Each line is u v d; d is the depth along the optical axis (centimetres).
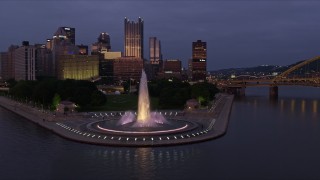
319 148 12294
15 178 9288
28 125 17012
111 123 16088
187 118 18575
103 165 10250
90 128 14638
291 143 13062
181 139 12862
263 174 9538
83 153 11438
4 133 14838
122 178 9231
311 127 16625
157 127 14750
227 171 9781
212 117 19050
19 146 12475
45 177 9344
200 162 10531
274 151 11856
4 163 10531
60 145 12500
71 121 17338
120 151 11625
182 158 10906
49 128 15450
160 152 11531
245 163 10481
